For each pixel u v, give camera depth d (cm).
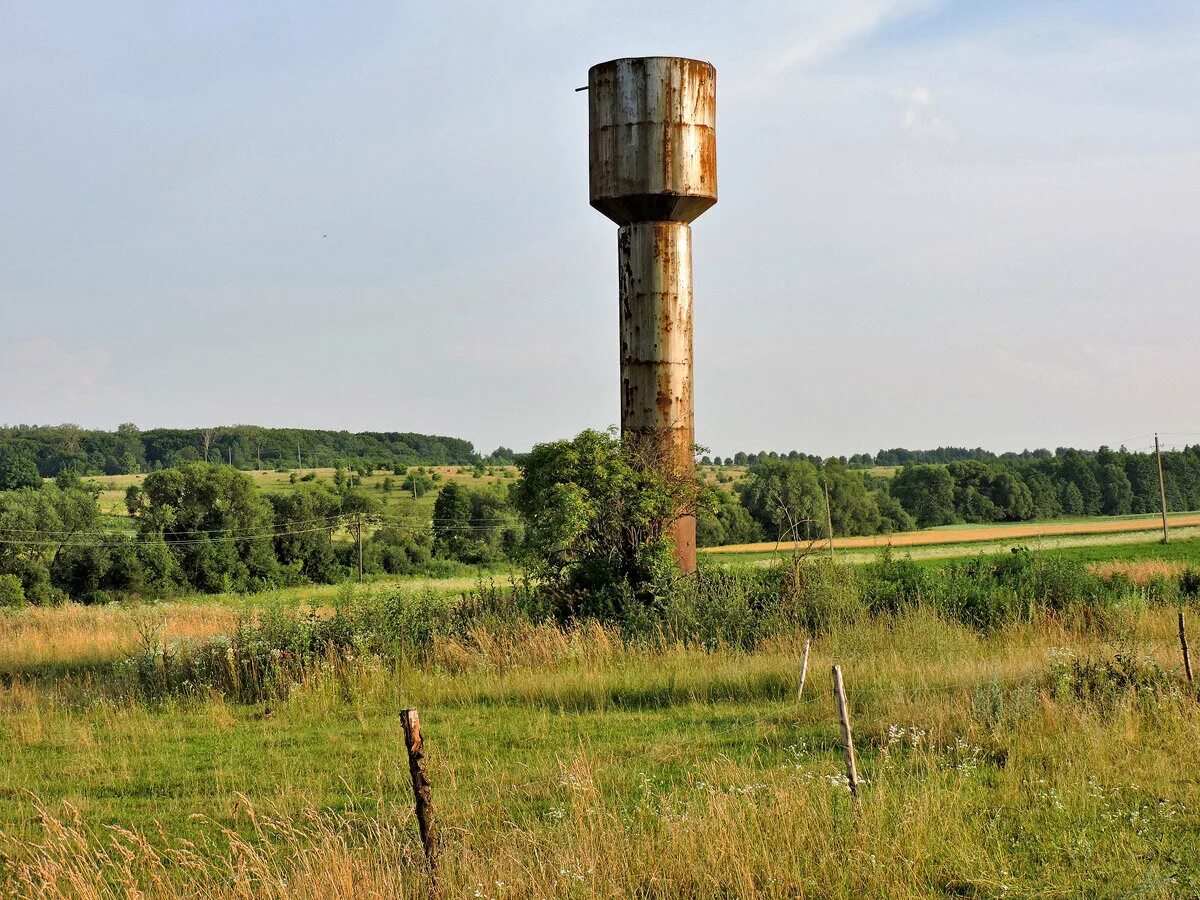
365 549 9075
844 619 2194
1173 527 10169
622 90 2650
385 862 862
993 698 1317
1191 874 802
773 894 794
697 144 2661
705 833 870
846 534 9731
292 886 825
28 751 1505
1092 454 13775
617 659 1988
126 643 2670
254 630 2109
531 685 1772
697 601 2238
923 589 2405
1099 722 1238
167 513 8225
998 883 802
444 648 2044
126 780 1315
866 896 800
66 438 18638
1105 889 793
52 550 7662
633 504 2430
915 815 905
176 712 1759
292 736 1542
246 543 8312
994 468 12419
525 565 2461
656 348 2662
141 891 873
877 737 1292
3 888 911
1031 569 2580
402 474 17325
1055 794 975
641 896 821
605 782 1154
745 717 1502
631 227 2692
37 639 2828
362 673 1847
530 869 818
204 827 1101
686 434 2673
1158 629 2161
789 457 10544
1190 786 1016
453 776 1161
